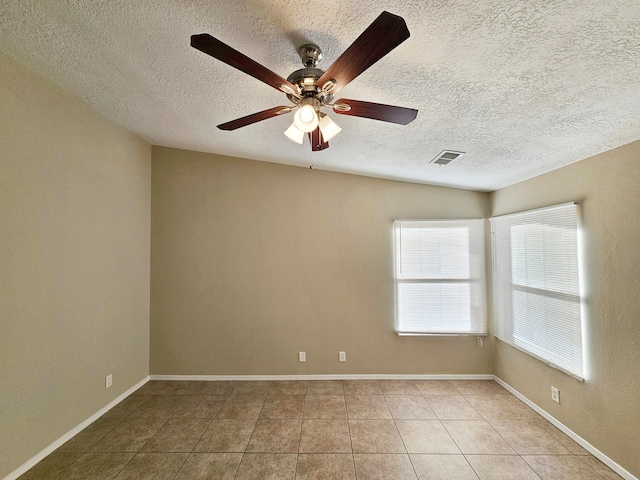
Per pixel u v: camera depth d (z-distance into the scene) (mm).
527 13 1071
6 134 1897
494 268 3426
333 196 3596
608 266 2045
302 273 3541
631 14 1000
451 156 2605
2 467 1875
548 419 2621
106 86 2172
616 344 1990
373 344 3521
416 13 1154
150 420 2654
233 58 1184
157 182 3531
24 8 1430
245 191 3562
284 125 2518
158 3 1301
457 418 2686
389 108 1449
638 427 1852
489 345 3496
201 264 3520
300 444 2338
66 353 2346
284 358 3504
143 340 3369
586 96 1514
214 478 1994
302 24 1316
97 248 2684
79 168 2480
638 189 1860
